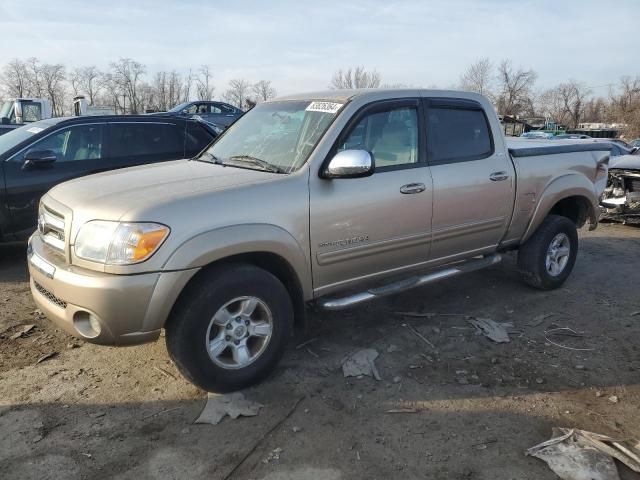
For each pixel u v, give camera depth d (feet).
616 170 28.63
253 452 9.45
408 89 13.92
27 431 9.95
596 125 264.93
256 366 11.31
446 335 14.33
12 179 19.33
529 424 10.37
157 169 13.12
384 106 13.20
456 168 14.33
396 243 13.30
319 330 14.51
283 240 11.13
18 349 13.17
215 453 9.41
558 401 11.21
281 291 11.41
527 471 9.02
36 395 11.16
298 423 10.30
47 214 11.53
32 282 11.73
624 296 17.70
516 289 18.02
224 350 11.14
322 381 11.85
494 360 12.89
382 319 15.30
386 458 9.32
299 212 11.43
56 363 12.53
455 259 15.16
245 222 10.68
